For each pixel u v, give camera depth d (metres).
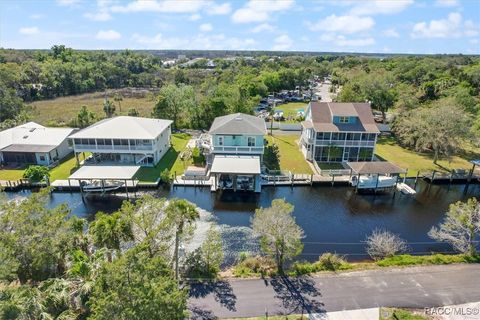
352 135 43.00
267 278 21.09
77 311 14.99
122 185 35.88
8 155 42.25
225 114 59.56
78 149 40.75
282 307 18.45
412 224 30.34
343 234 28.44
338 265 22.55
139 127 42.16
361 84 64.38
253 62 172.50
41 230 17.98
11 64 96.81
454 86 67.44
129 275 11.82
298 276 21.31
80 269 15.86
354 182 37.59
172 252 21.48
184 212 20.36
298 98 95.88
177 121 61.28
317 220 30.84
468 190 38.28
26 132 45.97
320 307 18.45
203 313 17.92
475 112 55.28
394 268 22.17
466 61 160.38
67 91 99.69
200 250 22.42
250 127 40.72
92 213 31.42
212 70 147.38
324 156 44.19
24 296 14.27
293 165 43.16
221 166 35.97
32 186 36.25
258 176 37.47
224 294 19.52
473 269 21.97
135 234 20.52
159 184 37.62
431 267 22.25
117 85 119.38
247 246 26.17
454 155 47.91
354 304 18.69
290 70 110.12
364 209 33.12
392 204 34.38
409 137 46.88
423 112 46.00
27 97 88.25
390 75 73.19
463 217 23.41
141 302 11.01
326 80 151.00
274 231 21.38
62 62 114.38
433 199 35.72
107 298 10.98
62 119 64.19
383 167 35.97
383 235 25.78
